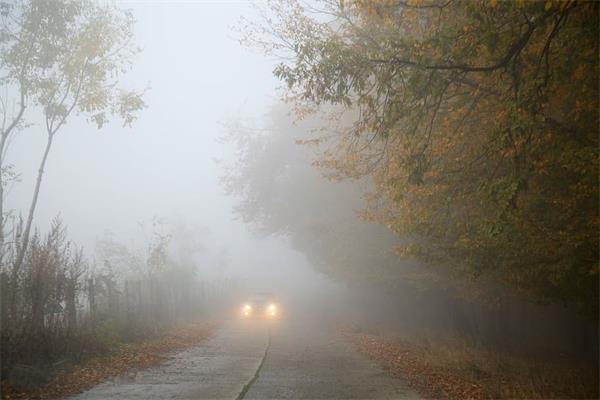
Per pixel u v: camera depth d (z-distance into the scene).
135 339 16.16
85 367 11.27
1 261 11.08
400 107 9.77
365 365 13.45
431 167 11.34
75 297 13.37
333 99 10.01
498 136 9.00
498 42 9.12
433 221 12.32
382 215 15.09
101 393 9.23
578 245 9.19
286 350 16.66
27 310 11.08
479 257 11.47
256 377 11.49
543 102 8.51
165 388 9.84
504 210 8.47
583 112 8.86
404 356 15.05
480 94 10.12
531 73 8.76
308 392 9.86
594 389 9.80
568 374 11.63
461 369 11.87
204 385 10.21
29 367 9.58
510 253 10.74
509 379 10.83
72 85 17.59
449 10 10.66
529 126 8.52
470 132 10.83
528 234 9.91
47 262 11.70
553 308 17.86
